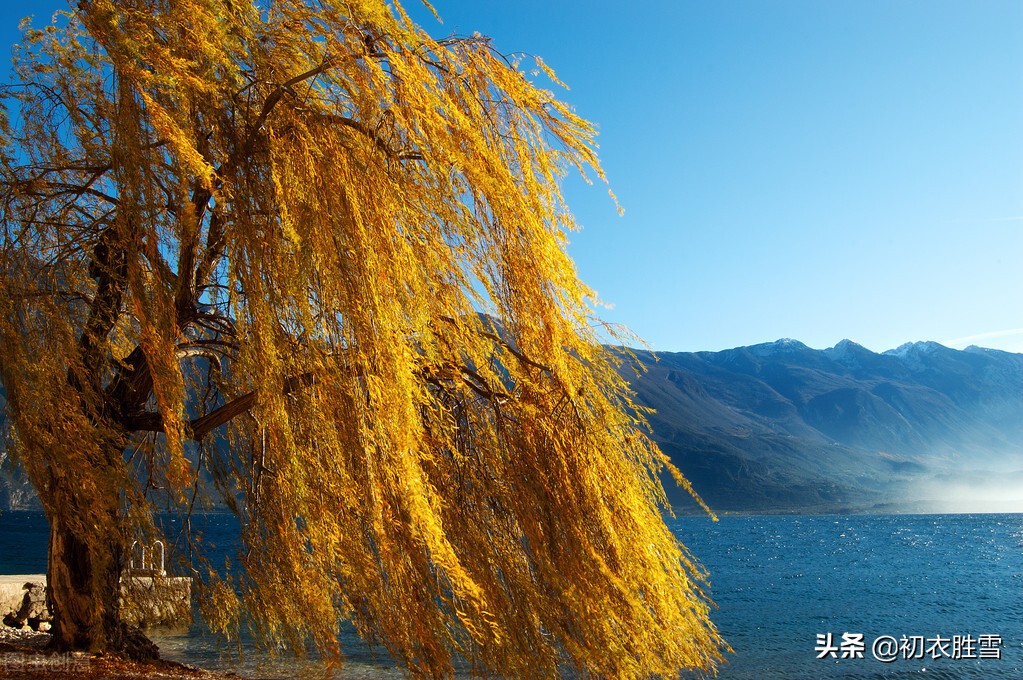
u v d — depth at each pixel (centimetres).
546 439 786
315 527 734
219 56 710
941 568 5506
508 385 804
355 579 705
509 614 740
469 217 778
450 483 779
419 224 770
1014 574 4916
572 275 788
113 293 846
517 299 780
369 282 682
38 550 5244
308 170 706
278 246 696
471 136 777
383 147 762
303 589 873
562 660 759
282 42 788
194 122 729
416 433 694
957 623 2720
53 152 788
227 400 994
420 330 706
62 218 825
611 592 761
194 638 1733
